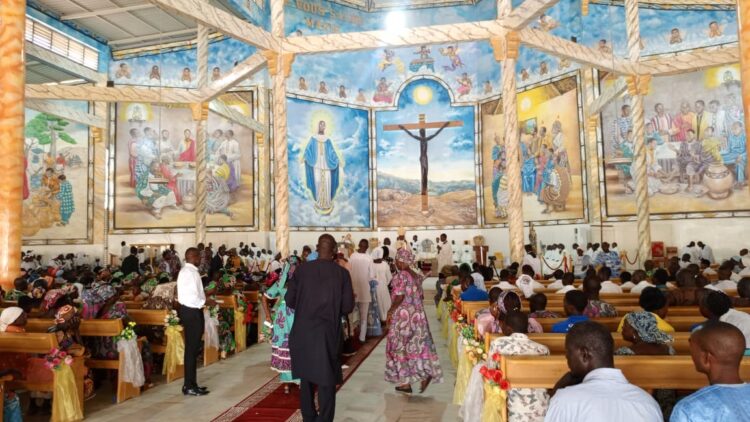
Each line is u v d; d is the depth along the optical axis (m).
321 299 4.68
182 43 22.23
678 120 18.05
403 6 25.12
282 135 13.97
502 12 12.85
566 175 20.28
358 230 24.41
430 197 24.66
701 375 3.31
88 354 6.07
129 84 22.09
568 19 20.34
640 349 3.68
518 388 3.66
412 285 6.33
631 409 2.13
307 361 4.60
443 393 6.37
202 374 7.52
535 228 21.44
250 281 11.79
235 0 19.25
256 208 21.84
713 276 10.81
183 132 22.06
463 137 24.62
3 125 8.05
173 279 10.27
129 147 21.73
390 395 6.31
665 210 18.12
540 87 21.48
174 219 21.70
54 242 20.81
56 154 21.12
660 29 18.38
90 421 5.44
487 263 19.22
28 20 18.58
